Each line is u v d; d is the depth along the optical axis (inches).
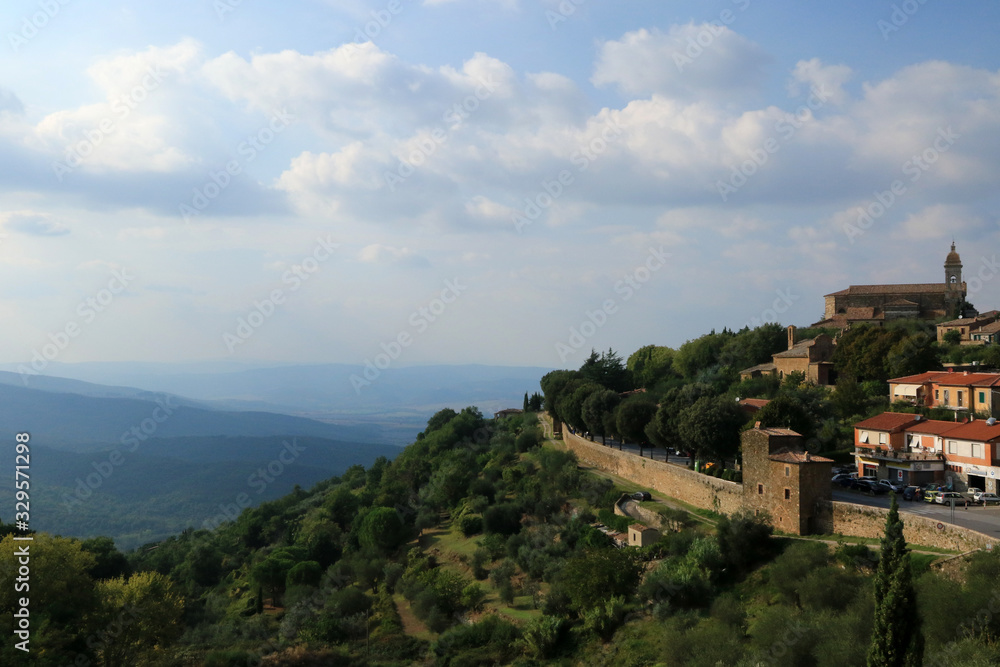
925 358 3833.7
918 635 1253.1
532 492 3767.2
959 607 1418.6
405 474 5108.3
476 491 4087.1
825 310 6309.1
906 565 1268.5
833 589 1745.8
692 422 3095.5
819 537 2214.6
